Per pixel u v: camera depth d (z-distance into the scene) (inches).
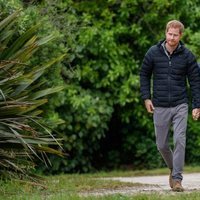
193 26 1005.8
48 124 690.2
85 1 987.9
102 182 680.4
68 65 903.7
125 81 975.6
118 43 989.8
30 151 617.0
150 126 999.6
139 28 981.2
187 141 1003.3
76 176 803.4
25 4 794.8
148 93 601.9
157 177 826.8
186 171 901.2
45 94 626.2
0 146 602.2
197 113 594.9
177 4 991.0
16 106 587.8
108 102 978.1
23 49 614.9
